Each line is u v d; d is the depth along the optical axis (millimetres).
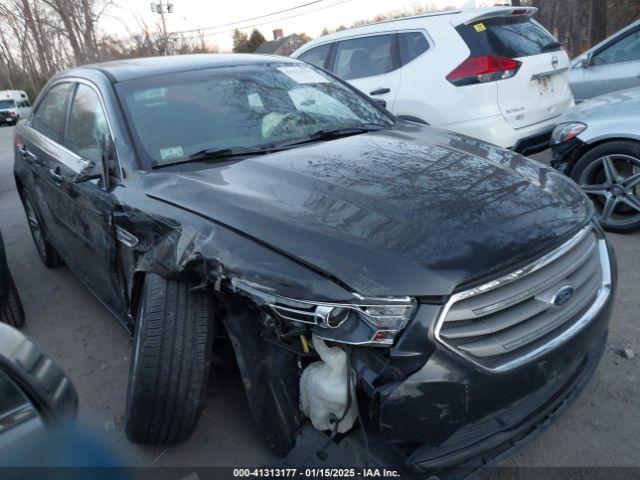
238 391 3006
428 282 1902
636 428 2559
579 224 2379
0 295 3672
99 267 3326
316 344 1986
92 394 3164
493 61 5258
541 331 2109
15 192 8742
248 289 2062
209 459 2568
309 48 7199
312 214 2238
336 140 3195
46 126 4270
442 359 1883
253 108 3371
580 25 21109
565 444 2506
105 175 2992
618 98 4754
